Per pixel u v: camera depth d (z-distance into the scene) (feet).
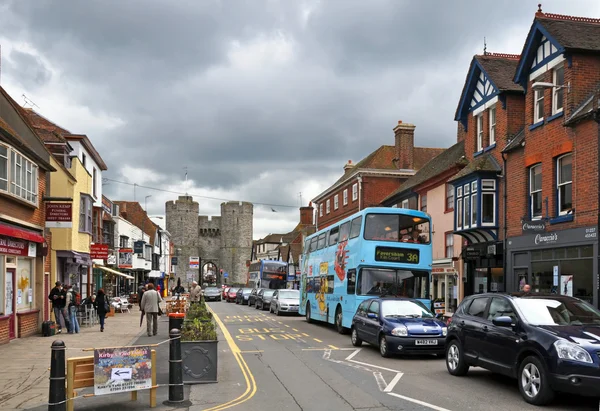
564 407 27.30
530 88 66.80
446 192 91.20
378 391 31.73
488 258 76.38
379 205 125.90
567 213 58.39
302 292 94.27
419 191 101.91
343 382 34.78
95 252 96.22
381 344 46.85
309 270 89.51
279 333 68.90
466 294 82.79
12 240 56.70
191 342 34.99
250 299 143.54
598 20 67.31
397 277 61.52
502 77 76.95
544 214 62.34
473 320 35.29
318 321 88.17
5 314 55.83
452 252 88.43
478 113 82.33
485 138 79.61
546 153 62.59
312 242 89.61
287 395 30.99
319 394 31.12
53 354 25.27
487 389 32.14
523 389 28.63
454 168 85.61
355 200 140.36
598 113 51.88
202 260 356.18
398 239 62.34
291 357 46.93
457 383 34.17
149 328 63.93
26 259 63.62
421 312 50.21
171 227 348.18
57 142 83.20
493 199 74.54
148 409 27.84
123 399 30.12
